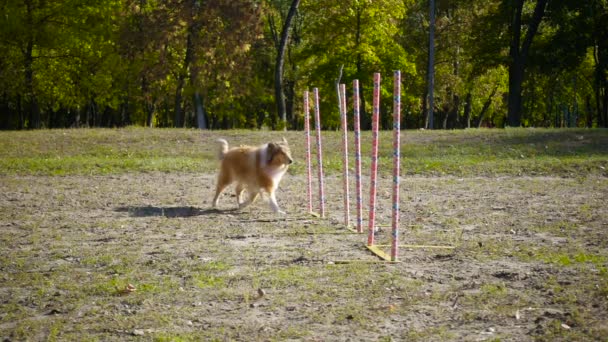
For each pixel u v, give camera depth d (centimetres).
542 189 1583
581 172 1877
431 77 3666
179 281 766
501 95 5094
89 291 732
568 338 550
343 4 3841
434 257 867
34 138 2531
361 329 593
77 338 588
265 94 4459
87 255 912
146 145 2442
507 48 4109
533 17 3600
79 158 2236
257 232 1075
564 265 803
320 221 1188
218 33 3378
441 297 678
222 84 3541
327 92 4150
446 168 1961
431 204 1369
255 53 4384
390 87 4347
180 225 1152
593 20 3841
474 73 4122
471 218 1187
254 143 2486
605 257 844
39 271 830
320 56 4119
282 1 4494
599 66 4069
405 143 2444
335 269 800
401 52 4112
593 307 631
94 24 3575
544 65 3900
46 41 3481
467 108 4934
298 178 1862
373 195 939
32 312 668
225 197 1520
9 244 998
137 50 3438
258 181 1297
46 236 1061
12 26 3403
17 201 1462
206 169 2033
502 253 879
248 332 593
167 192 1600
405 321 612
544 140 2436
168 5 3409
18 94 4034
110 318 639
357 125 1062
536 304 648
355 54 3938
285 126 3453
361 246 951
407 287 717
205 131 2700
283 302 673
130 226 1148
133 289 729
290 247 947
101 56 3666
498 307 640
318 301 675
